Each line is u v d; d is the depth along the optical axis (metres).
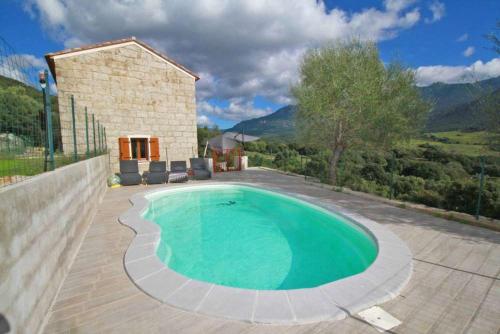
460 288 3.16
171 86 13.35
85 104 11.30
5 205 1.88
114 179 10.32
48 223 2.84
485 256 4.07
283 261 5.11
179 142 13.81
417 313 2.67
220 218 7.79
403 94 11.20
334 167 12.93
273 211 8.59
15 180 2.57
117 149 12.15
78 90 11.11
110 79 11.77
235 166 17.28
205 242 6.00
